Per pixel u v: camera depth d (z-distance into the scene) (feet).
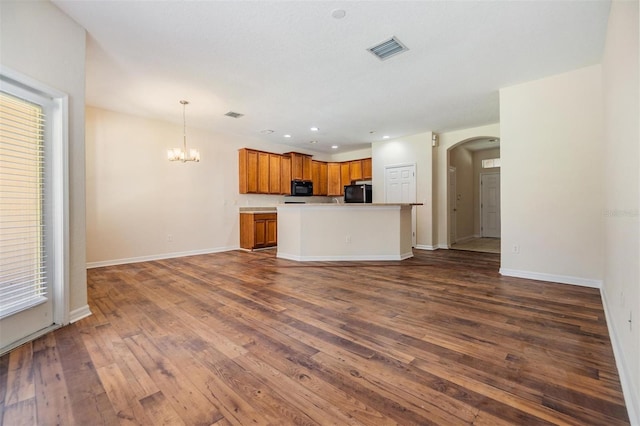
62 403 4.45
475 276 12.28
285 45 8.74
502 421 4.06
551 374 5.17
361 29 7.97
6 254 6.16
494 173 26.43
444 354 5.88
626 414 4.17
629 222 5.13
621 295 5.83
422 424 4.02
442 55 9.39
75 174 7.55
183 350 6.09
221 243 19.76
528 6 7.06
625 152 5.54
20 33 6.21
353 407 4.37
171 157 14.83
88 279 12.03
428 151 19.45
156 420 4.11
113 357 5.81
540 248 11.44
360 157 25.14
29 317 6.53
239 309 8.48
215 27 7.83
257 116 15.85
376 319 7.70
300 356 5.84
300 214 16.06
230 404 4.44
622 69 5.75
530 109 11.44
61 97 7.09
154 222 16.52
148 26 7.77
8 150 6.22
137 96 12.82
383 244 16.14
